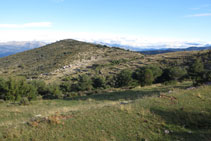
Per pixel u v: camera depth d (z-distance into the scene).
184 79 40.22
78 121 8.61
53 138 7.20
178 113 9.38
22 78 28.77
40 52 143.38
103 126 8.15
